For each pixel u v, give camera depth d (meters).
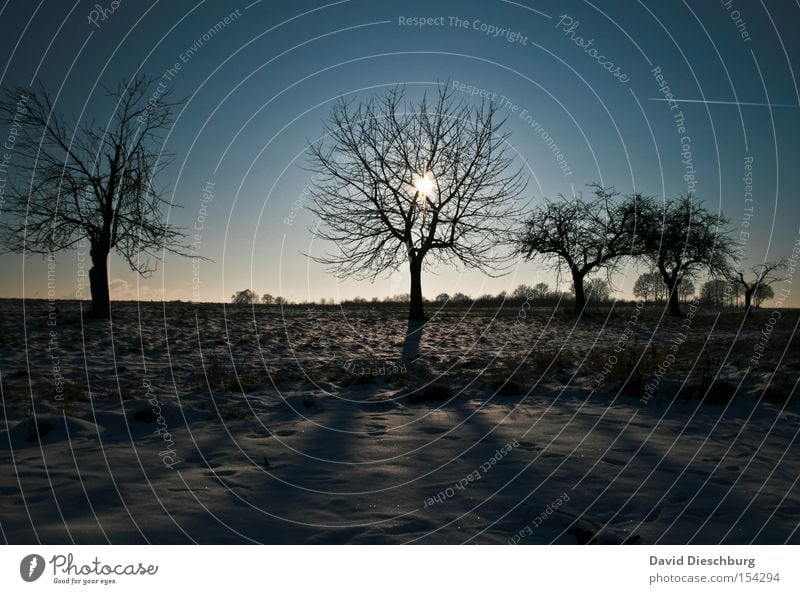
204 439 6.56
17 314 20.72
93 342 15.22
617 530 4.16
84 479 5.03
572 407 8.37
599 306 42.62
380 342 18.48
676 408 8.17
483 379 10.52
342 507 4.55
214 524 4.20
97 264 21.61
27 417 6.90
